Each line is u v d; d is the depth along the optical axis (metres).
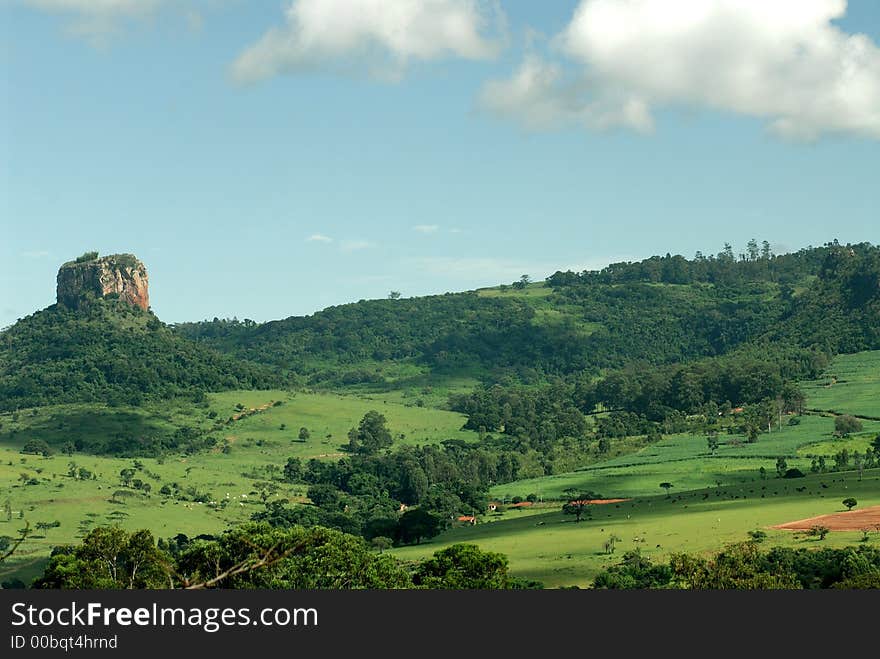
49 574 99.12
